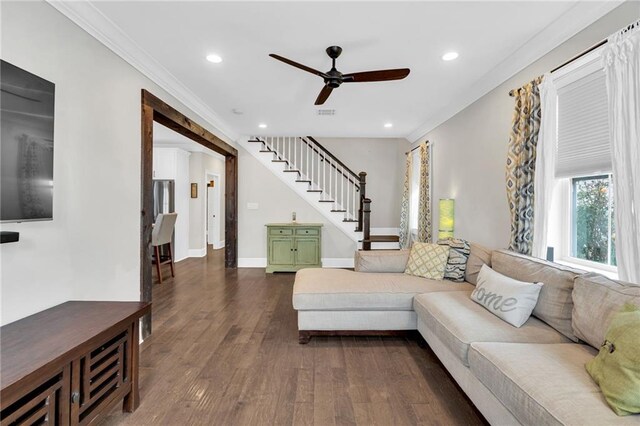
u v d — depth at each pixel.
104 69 2.42
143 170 2.89
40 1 1.87
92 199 2.29
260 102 4.15
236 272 5.84
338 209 6.52
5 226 1.69
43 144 1.75
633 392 1.12
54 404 1.36
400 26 2.39
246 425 1.80
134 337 1.92
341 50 2.73
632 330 1.26
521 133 2.71
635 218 1.77
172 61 2.96
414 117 4.83
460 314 2.18
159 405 1.97
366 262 3.57
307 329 2.88
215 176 8.94
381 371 2.40
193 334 3.05
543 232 2.49
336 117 4.86
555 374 1.39
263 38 2.57
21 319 1.75
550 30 2.41
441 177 4.77
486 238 3.51
